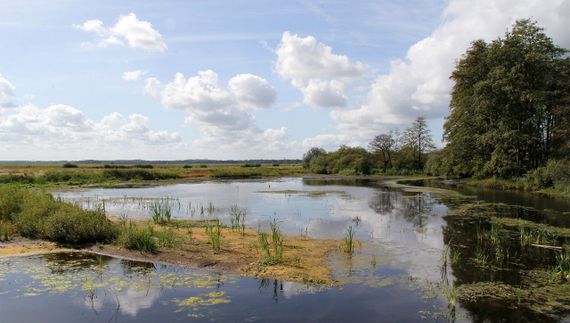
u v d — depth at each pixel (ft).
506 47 134.21
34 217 53.47
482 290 34.42
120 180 191.21
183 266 41.09
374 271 39.75
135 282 36.37
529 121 134.41
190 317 28.94
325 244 51.24
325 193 126.41
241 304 31.40
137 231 49.26
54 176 169.48
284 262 42.32
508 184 130.00
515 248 49.24
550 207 84.69
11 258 43.37
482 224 66.03
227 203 98.53
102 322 28.12
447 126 159.33
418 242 52.85
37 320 28.43
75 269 39.91
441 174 213.05
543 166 124.57
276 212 81.66
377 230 61.41
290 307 30.83
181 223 65.92
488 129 139.13
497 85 130.41
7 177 157.17
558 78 128.67
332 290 34.55
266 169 296.30
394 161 291.17
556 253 46.50
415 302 31.96
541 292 34.04
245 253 45.83
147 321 28.25
